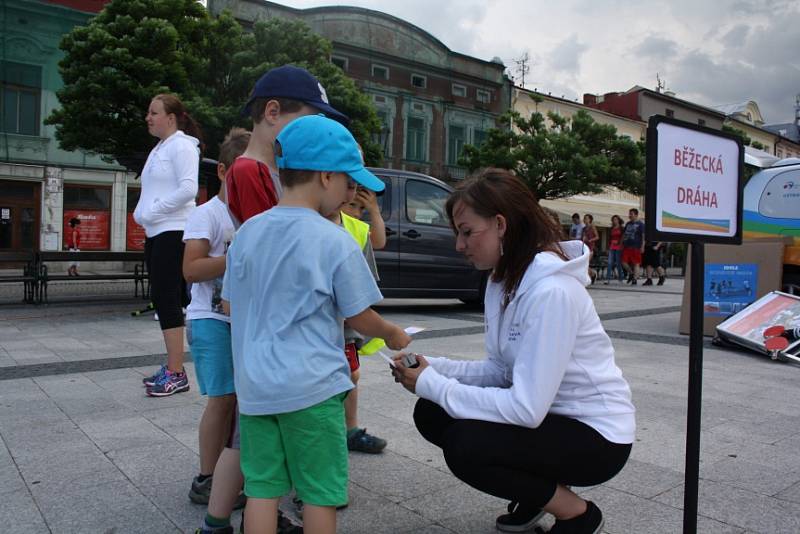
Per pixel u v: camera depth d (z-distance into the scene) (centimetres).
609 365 189
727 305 677
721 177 186
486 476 183
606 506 240
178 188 389
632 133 3559
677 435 329
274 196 222
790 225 702
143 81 1159
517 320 186
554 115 2130
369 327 178
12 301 970
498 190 187
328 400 168
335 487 170
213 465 238
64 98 1166
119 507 237
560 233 193
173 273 403
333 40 2580
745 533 217
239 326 175
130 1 1190
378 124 1562
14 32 2002
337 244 171
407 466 285
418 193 846
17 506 236
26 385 427
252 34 1379
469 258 199
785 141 4819
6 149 2002
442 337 645
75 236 2119
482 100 3081
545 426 183
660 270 1614
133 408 373
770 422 354
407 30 2806
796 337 547
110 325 732
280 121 223
